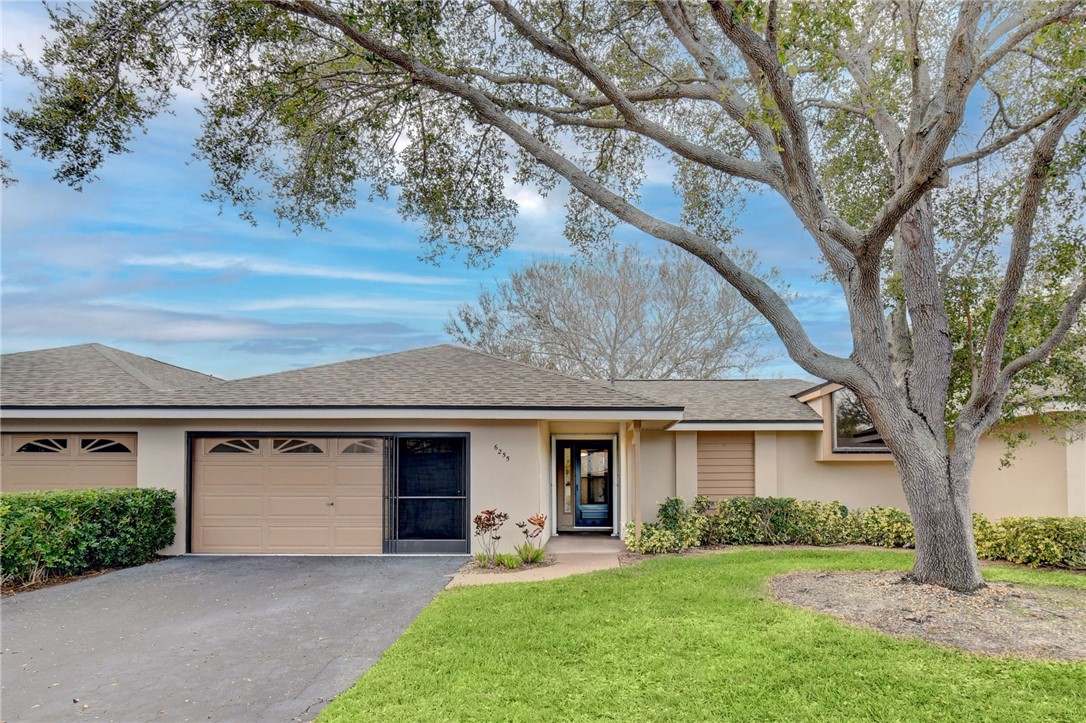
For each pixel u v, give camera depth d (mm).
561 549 12461
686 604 7477
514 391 11891
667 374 25391
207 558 11172
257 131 9625
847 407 13625
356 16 8062
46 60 7945
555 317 25359
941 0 9281
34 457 11789
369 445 11719
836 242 8172
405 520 11625
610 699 4859
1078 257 8531
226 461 11758
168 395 11820
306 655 6074
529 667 5535
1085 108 6918
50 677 5559
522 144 8930
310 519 11648
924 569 7812
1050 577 9156
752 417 13781
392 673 5434
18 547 8914
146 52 8281
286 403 11227
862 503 13852
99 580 9414
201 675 5574
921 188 6500
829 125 11078
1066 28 6465
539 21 10070
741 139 12133
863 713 4602
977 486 13398
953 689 4973
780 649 5871
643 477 14117
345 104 10320
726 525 12852
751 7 6613
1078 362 9016
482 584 8945
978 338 9242
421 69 8562
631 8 10203
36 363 13734
